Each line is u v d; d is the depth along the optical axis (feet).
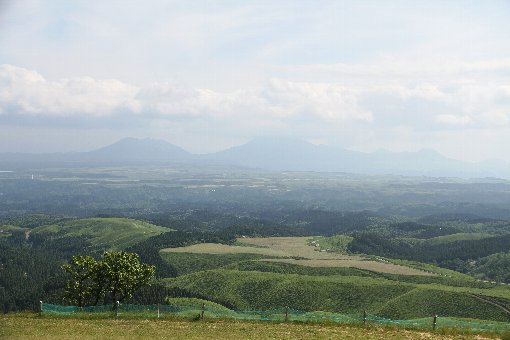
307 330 186.60
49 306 242.58
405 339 171.94
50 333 172.86
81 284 286.46
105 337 166.40
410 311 576.20
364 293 644.69
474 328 202.90
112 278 278.67
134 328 186.39
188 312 235.40
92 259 282.97
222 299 650.02
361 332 184.14
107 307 242.78
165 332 178.81
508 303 586.04
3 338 162.91
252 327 192.65
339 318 224.53
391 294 635.66
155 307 249.75
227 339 167.22
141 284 293.43
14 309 617.62
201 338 168.14
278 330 186.19
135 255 291.17
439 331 189.06
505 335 181.57
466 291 635.25
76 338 163.53
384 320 228.02
